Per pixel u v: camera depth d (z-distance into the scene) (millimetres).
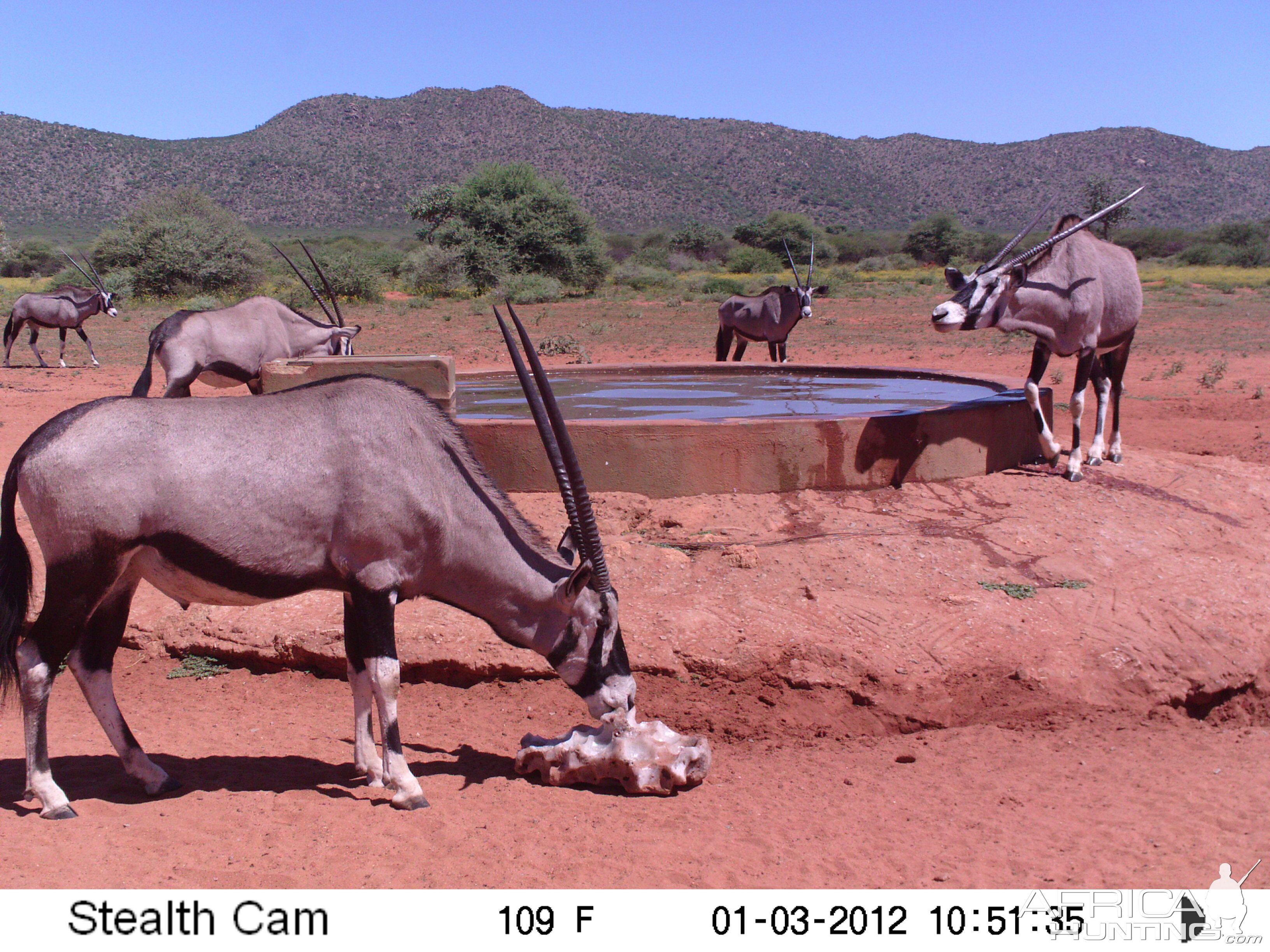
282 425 3918
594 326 27797
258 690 5551
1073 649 5375
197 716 5215
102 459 3686
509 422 7078
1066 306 7633
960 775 4516
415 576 4102
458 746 4863
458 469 4180
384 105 190625
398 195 163500
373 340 24781
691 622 5477
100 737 4895
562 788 4316
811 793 4324
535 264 45406
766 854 3688
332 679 5602
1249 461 10344
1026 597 5805
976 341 23406
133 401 3846
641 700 5242
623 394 10219
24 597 3842
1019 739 4934
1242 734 5059
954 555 6297
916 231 80000
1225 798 4176
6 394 15445
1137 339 23547
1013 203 170125
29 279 62281
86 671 4086
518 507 6785
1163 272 56750
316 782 4332
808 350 21703
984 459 7711
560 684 5363
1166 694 5219
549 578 4277
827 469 7078
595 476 7000
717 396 9992
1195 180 160250
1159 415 13367
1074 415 7766
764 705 5180
